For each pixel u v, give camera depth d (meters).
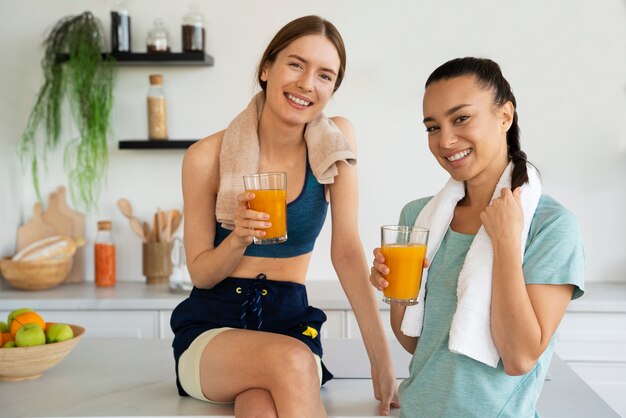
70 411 1.57
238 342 1.55
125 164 3.43
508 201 1.33
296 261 1.82
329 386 1.80
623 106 3.26
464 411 1.37
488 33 3.28
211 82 3.37
